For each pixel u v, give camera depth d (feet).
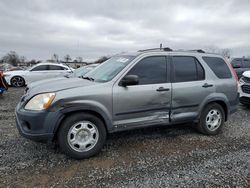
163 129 16.99
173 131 16.65
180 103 14.37
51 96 11.28
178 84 14.25
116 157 12.39
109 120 12.43
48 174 10.52
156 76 13.74
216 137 15.70
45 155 12.41
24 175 10.38
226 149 13.64
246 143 14.66
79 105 11.59
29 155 12.37
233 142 14.80
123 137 15.28
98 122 12.24
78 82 13.06
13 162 11.55
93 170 10.97
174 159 12.23
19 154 12.46
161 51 14.33
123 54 15.28
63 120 11.68
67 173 10.65
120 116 12.72
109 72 13.62
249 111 23.91
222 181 10.07
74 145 11.86
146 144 14.20
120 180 10.12
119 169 11.10
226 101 16.12
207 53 16.10
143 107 13.21
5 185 9.55
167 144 14.28
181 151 13.26
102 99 12.08
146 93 13.15
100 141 12.41
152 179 10.21
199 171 10.94
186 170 11.04
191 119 15.08
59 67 46.50
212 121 15.94
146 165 11.53
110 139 14.89
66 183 9.84
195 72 15.11
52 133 11.37
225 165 11.56
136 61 13.34
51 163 11.57
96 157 12.34
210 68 15.75
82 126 11.94
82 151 12.01
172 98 14.03
